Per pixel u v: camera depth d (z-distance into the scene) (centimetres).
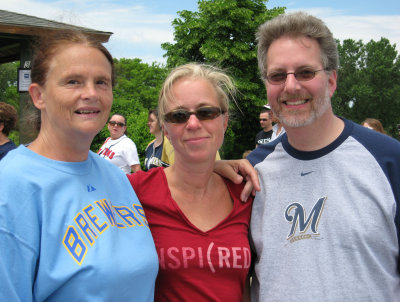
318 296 163
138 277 151
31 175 139
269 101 188
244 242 190
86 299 135
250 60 2050
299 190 180
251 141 2241
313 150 182
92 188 157
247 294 205
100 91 153
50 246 133
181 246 181
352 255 162
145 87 4259
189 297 178
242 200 198
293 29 176
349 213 165
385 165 167
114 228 154
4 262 123
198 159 187
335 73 185
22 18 660
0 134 406
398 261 165
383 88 5138
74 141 150
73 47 148
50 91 145
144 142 1178
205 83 188
